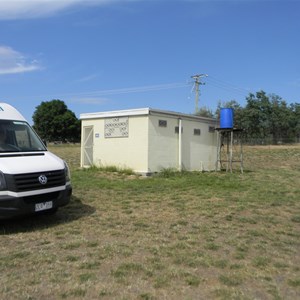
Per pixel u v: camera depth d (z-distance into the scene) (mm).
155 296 4336
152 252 5871
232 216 8531
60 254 5770
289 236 7070
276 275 5070
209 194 11344
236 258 5699
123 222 7855
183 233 7051
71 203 9859
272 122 69312
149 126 15875
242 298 4312
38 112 98562
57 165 7652
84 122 18438
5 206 6734
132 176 15578
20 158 7418
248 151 39719
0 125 8102
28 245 6246
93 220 8016
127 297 4301
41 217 8258
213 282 4781
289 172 19188
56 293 4398
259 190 12328
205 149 18984
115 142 17016
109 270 5117
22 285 4602
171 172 16156
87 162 18297
